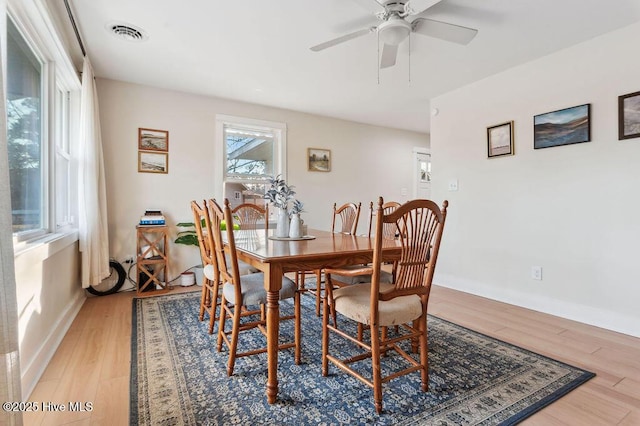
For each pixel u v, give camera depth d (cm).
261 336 236
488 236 345
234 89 382
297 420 143
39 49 218
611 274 255
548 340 233
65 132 297
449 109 390
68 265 264
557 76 287
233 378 178
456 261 380
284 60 303
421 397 162
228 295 193
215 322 263
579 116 272
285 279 203
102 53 290
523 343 228
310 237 246
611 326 254
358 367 192
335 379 178
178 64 314
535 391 167
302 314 288
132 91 367
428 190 621
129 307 301
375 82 359
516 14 229
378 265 149
